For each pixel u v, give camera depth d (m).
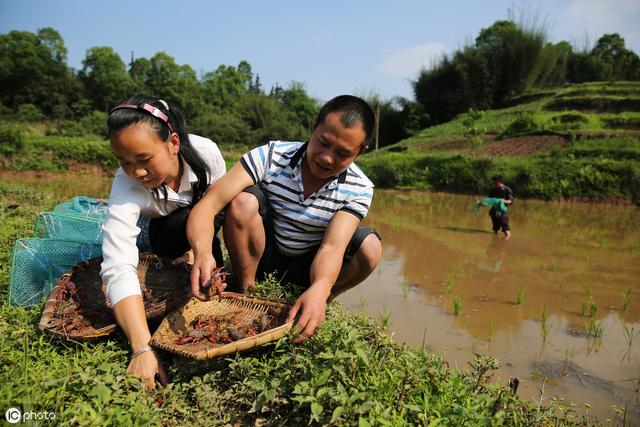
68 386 2.07
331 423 1.90
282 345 2.48
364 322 2.96
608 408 3.46
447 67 52.50
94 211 4.55
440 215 14.16
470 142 30.81
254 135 50.75
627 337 4.91
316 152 2.68
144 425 1.88
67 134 41.84
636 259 8.63
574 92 39.91
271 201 3.15
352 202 2.96
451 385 2.47
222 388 2.41
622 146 23.69
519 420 2.40
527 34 50.66
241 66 84.69
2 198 7.97
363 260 3.24
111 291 2.46
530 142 27.59
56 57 65.25
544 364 4.18
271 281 3.21
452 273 7.23
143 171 2.52
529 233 11.32
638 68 52.31
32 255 3.27
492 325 5.09
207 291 2.43
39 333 2.58
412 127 47.34
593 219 14.34
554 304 5.93
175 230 3.22
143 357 2.31
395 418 2.00
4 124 24.53
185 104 56.78
